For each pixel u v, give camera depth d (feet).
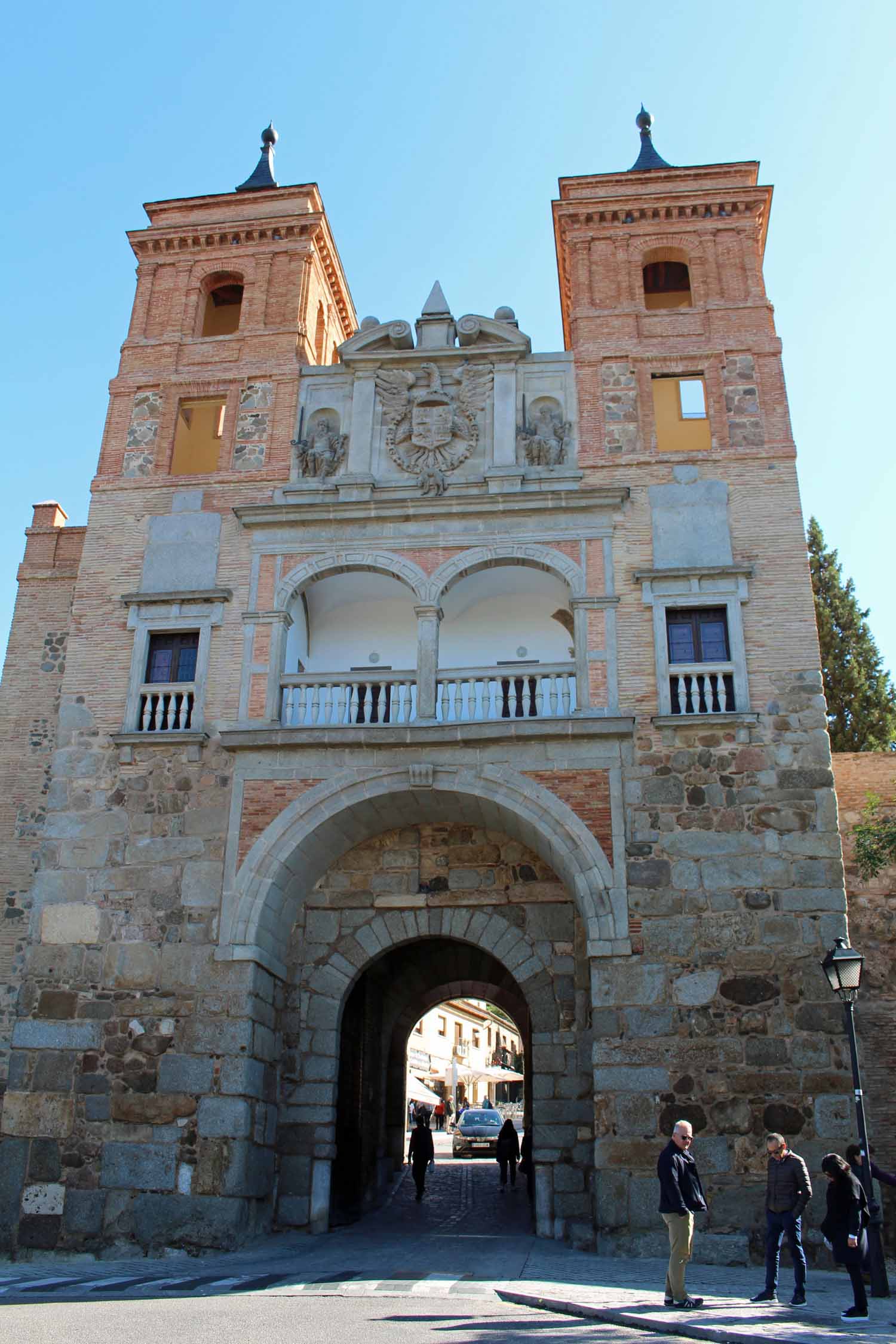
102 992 56.70
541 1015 59.06
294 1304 36.27
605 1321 34.63
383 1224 62.85
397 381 69.36
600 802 57.06
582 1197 55.72
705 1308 36.52
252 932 56.75
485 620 73.36
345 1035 65.41
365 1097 71.67
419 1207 71.36
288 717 62.39
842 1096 50.98
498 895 61.67
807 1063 51.67
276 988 60.29
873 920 61.77
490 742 58.70
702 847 55.88
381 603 71.82
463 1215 67.26
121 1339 27.50
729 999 53.01
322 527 65.92
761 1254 48.67
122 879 58.85
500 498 64.44
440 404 68.49
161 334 74.49
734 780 57.06
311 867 61.52
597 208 73.92
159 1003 56.13
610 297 71.46
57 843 60.08
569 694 61.00
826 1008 52.49
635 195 73.82
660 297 79.82
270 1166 57.52
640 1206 49.98
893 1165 56.70
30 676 77.10
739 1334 30.96
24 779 74.28
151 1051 55.36
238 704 62.18
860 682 104.63
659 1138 51.01
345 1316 33.50
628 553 63.10
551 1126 57.00
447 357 69.51
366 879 63.10
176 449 72.23
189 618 64.59
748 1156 50.31
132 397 72.23
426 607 62.90
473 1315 34.73
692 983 53.42
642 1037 52.70
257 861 57.98
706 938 54.13
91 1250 52.16
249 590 64.95
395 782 58.75
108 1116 54.44
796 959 53.47
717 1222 49.42
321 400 70.54
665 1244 49.32
